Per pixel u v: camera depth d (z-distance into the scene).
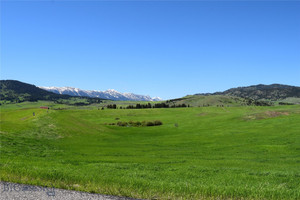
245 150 33.59
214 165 20.59
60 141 42.34
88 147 37.06
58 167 14.40
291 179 12.94
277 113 88.88
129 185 9.15
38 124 50.66
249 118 88.06
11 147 28.05
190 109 195.12
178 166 18.34
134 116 164.62
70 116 67.69
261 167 19.56
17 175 9.55
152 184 9.70
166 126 99.81
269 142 39.09
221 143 42.19
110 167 16.55
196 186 9.66
